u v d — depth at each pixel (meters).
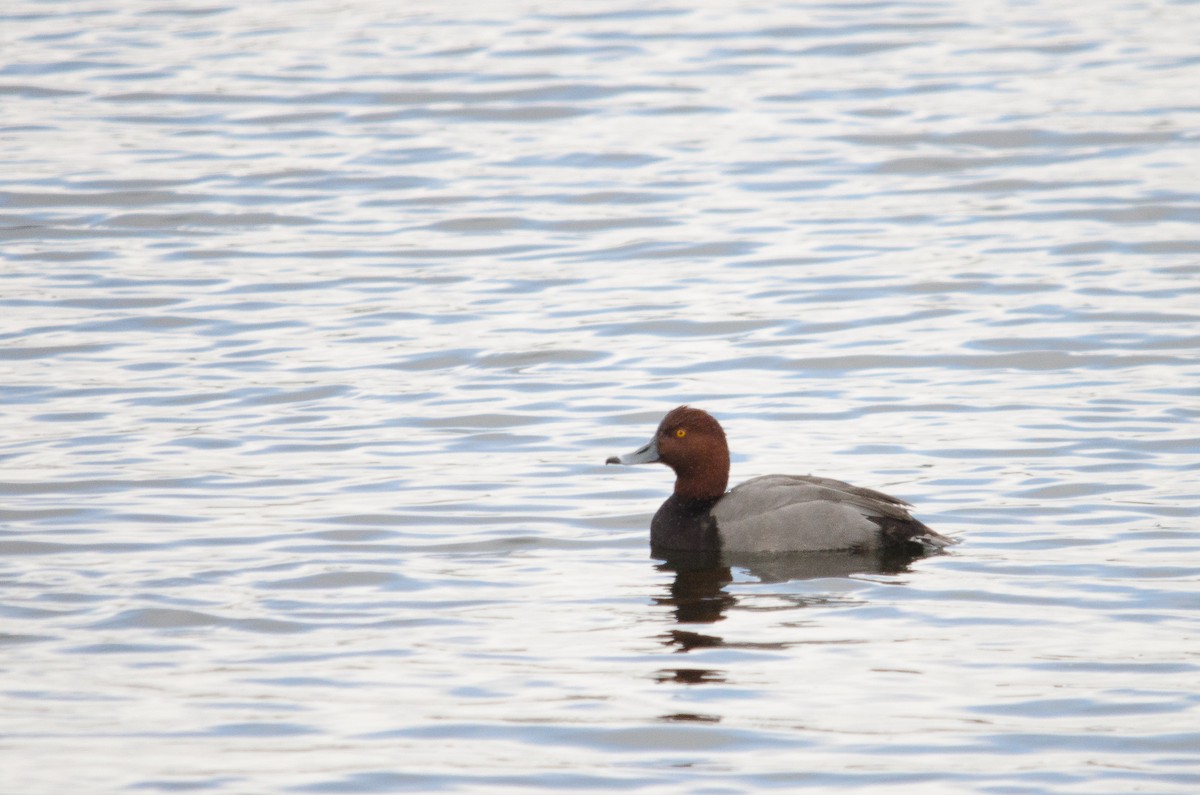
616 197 24.62
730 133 28.02
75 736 9.05
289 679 9.84
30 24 36.03
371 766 8.69
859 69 32.12
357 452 14.89
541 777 8.58
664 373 17.33
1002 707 9.31
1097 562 11.72
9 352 18.03
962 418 15.57
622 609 11.07
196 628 10.70
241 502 13.46
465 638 10.52
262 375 17.28
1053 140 27.06
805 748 8.87
